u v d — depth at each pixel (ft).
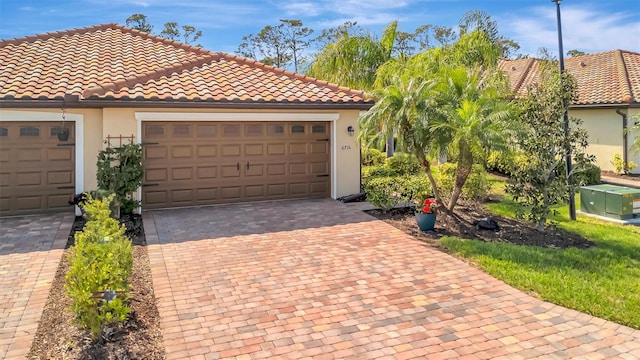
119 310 17.39
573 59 89.86
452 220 37.76
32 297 22.04
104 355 16.70
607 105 66.69
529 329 19.06
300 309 20.93
